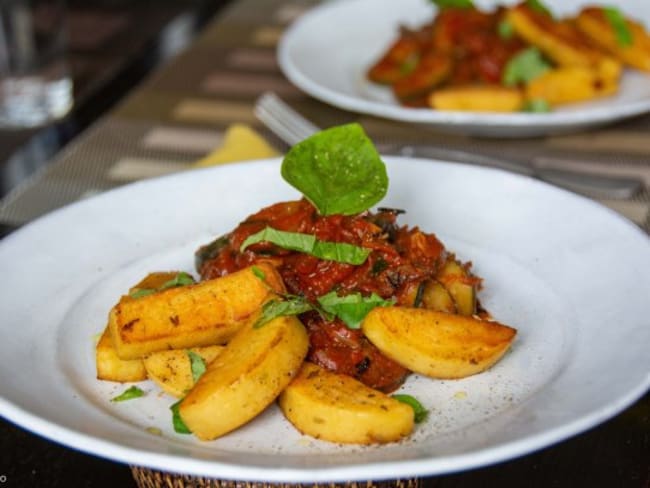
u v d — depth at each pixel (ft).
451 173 2.04
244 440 1.45
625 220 1.83
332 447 1.43
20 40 2.97
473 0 3.29
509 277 1.83
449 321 1.57
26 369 1.58
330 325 1.58
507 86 2.77
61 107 2.97
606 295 1.70
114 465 1.62
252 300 1.56
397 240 1.71
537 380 1.57
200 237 1.95
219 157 2.34
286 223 1.66
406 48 2.93
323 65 3.03
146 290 1.69
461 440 1.40
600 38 2.89
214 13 3.74
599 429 1.63
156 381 1.55
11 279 1.77
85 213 1.94
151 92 3.00
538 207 1.94
